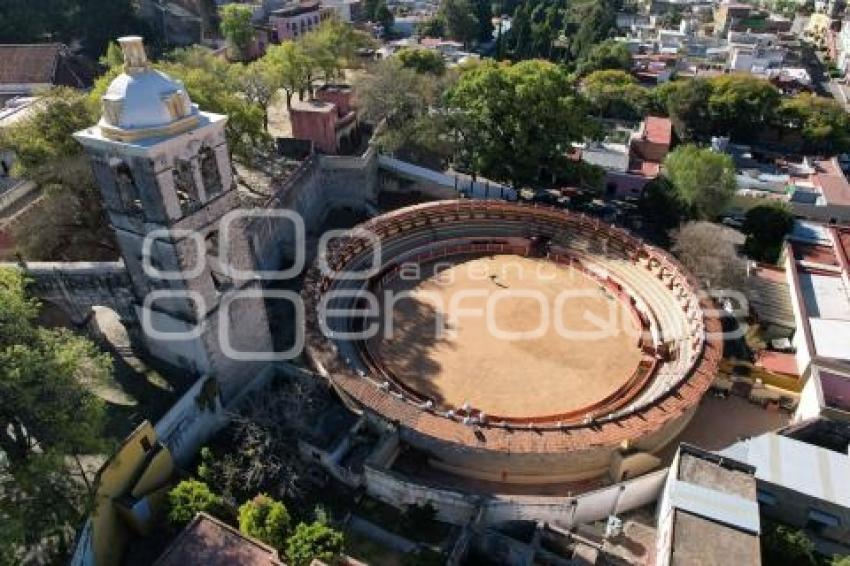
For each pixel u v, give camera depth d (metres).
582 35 152.75
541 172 94.31
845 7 199.25
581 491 48.25
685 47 160.12
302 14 137.38
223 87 76.75
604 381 57.97
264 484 44.59
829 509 43.50
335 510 45.34
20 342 38.72
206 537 36.88
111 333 53.44
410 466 49.09
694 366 53.62
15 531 32.78
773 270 69.62
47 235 56.12
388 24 170.50
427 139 85.12
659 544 43.12
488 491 47.84
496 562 43.25
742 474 43.81
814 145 110.81
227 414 49.47
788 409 55.50
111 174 40.59
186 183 42.03
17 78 89.81
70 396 38.19
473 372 58.56
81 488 37.72
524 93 79.81
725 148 106.38
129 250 44.62
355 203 84.06
